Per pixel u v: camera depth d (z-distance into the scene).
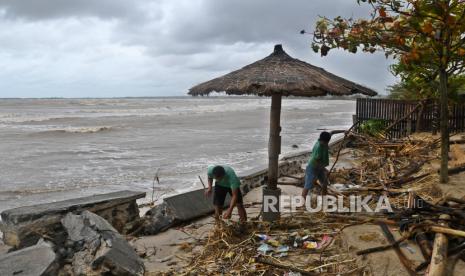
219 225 6.78
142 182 12.93
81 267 5.37
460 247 4.50
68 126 33.34
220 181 7.13
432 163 9.96
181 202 8.12
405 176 9.06
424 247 4.64
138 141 23.75
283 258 5.61
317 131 30.61
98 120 40.38
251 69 6.62
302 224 6.83
